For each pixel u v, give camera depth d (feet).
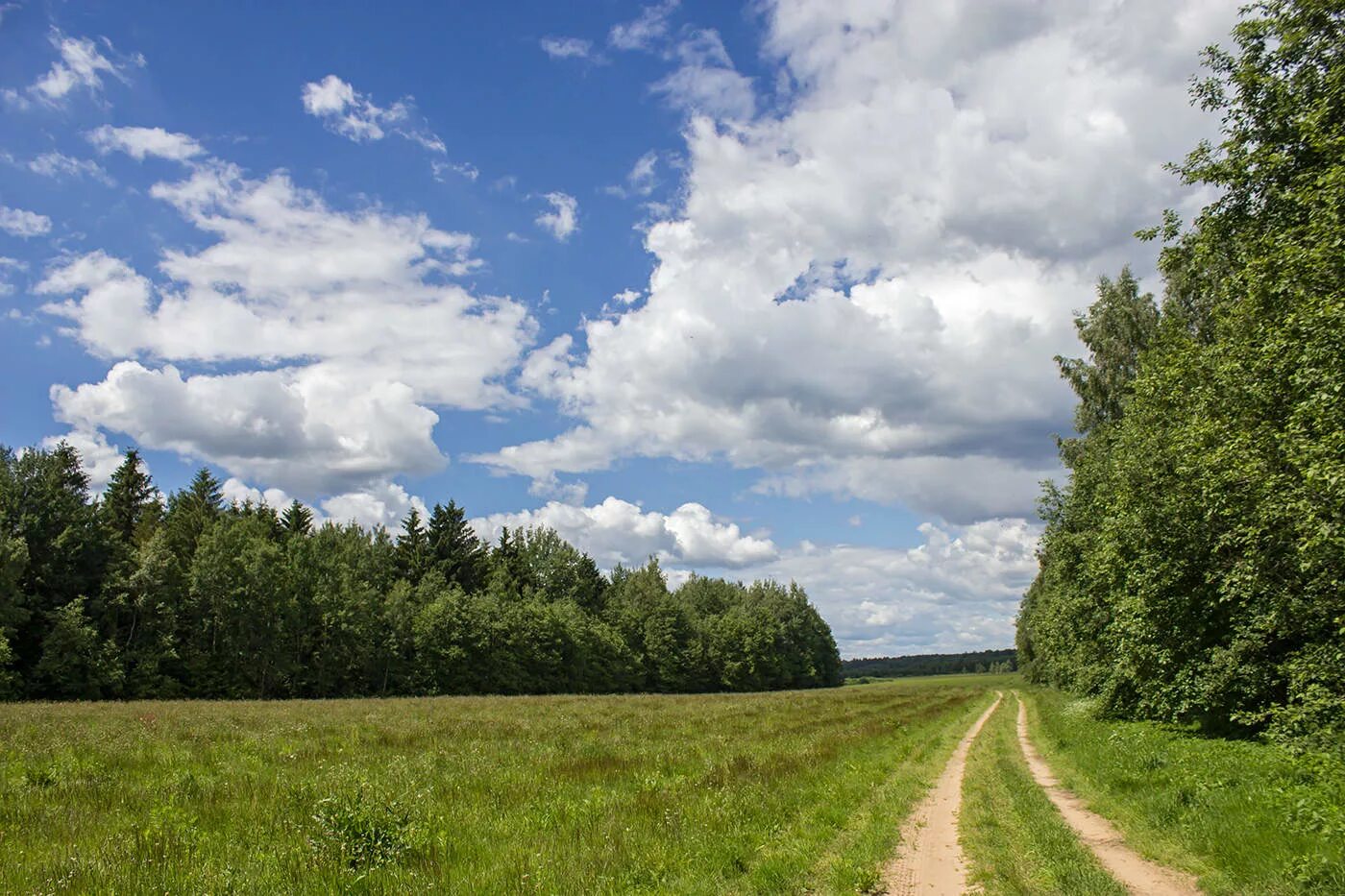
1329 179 40.91
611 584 422.82
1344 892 24.76
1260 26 53.21
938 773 61.93
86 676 170.19
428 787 45.57
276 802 39.55
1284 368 47.78
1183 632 72.90
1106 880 28.89
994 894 27.89
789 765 57.06
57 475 196.85
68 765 49.75
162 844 30.12
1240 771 44.65
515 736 83.15
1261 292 48.98
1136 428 83.41
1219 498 57.16
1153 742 64.49
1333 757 41.37
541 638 277.44
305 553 228.84
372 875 27.35
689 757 64.39
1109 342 133.80
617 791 46.37
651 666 349.82
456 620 250.98
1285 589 54.29
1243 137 55.47
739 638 393.50
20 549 163.63
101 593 185.06
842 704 165.58
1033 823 40.24
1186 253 64.80
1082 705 121.60
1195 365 66.49
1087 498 114.62
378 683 235.40
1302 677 50.52
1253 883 27.73
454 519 337.11
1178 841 35.22
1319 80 50.31
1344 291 40.50
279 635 212.43
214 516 285.84
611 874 28.84
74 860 27.68
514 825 36.76
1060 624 127.95
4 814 35.42
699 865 30.27
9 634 159.53
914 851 34.99
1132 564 77.25
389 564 310.45
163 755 59.21
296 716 103.91
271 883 26.43
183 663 193.88
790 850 33.27
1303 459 42.96
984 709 175.73
